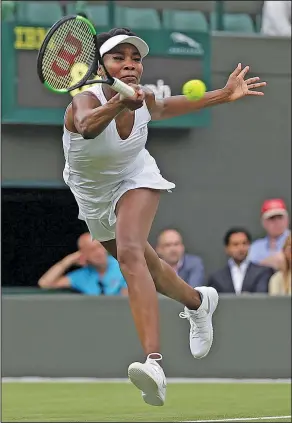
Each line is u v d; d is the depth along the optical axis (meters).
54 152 40.38
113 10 41.31
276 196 42.62
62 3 40.72
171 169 41.75
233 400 29.83
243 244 36.53
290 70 42.66
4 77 38.97
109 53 18.03
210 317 21.36
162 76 40.41
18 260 40.59
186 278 36.25
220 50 41.97
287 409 27.58
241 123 42.34
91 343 35.16
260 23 44.00
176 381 34.88
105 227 20.20
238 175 42.31
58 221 40.88
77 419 25.59
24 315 35.03
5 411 27.47
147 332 17.91
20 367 35.03
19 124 39.97
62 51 17.59
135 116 18.62
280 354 35.59
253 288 36.38
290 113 42.66
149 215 18.91
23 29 39.12
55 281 37.09
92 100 17.84
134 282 18.20
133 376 17.28
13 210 40.56
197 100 18.72
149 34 40.31
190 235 41.84
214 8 43.22
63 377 35.09
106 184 19.22
